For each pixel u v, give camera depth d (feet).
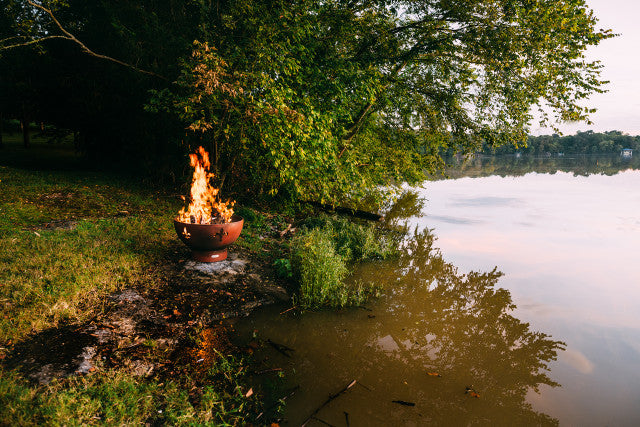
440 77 38.60
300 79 25.04
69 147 88.84
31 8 25.14
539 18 28.53
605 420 10.58
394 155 44.47
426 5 33.37
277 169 28.25
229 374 11.32
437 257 27.84
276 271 20.44
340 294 18.44
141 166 40.81
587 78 29.81
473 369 13.23
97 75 40.37
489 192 65.87
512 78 33.14
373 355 13.87
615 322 17.57
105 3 33.60
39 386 9.10
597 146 510.99
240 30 24.06
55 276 14.52
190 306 15.33
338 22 30.09
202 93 21.50
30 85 45.27
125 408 8.80
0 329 10.89
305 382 11.66
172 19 30.78
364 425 9.82
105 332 12.22
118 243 19.75
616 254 28.96
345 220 33.35
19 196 27.55
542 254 28.86
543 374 13.06
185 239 18.71
